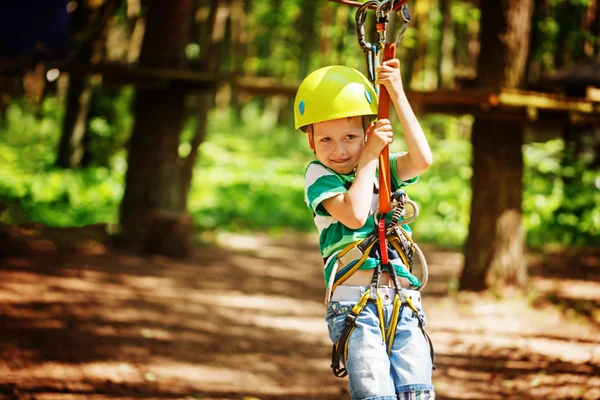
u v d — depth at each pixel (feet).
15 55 40.65
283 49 95.66
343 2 10.91
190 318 25.59
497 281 28.81
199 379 19.03
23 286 27.14
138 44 54.54
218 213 53.31
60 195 46.60
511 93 25.48
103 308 25.41
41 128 76.95
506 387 18.49
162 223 36.63
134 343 21.61
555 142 48.34
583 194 44.50
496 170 28.86
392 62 10.37
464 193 52.44
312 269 39.22
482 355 21.59
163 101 38.01
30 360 18.90
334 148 10.48
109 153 60.95
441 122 64.49
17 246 33.73
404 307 10.36
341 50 53.01
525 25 28.40
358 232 10.50
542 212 44.80
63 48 41.14
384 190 10.28
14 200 42.42
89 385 17.57
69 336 21.44
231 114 96.73
